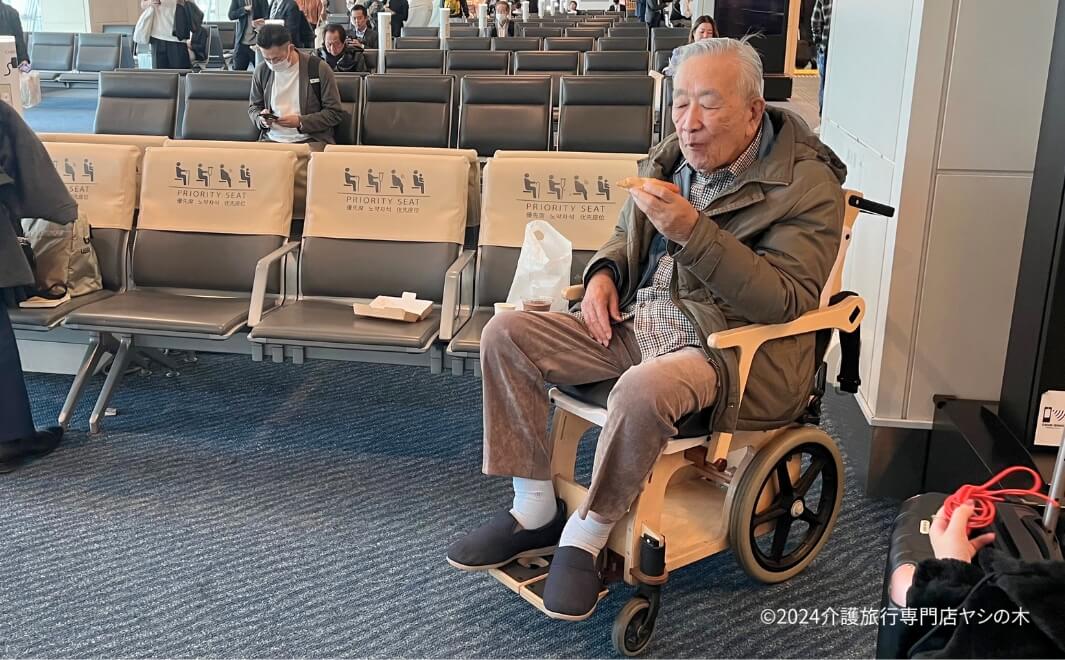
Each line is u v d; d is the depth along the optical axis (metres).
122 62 11.30
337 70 7.33
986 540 1.37
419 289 3.03
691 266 1.88
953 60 2.39
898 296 2.57
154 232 3.22
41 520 2.53
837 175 2.11
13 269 2.73
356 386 3.54
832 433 3.12
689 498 2.33
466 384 3.58
